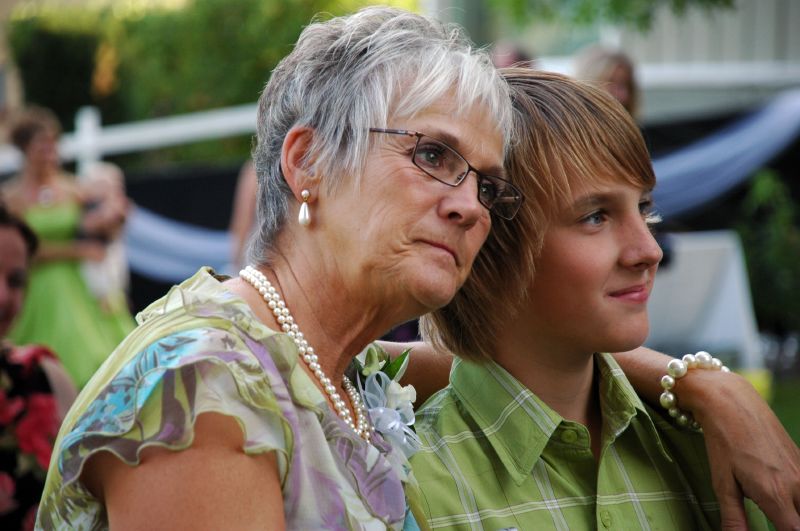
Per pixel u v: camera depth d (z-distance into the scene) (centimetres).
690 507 422
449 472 395
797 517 392
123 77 2306
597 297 389
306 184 331
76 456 290
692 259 1342
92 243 1322
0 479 586
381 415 362
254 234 352
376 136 323
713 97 1969
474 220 327
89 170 1457
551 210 387
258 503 286
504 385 407
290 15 2031
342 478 312
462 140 327
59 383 616
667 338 1369
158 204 1438
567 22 1795
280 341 310
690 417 427
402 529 335
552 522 393
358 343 342
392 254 321
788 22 2044
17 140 1320
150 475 282
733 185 1614
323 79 333
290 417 301
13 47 2388
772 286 1723
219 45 2081
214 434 284
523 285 391
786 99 1616
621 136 392
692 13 1938
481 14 2206
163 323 306
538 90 399
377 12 344
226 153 2008
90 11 2416
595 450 424
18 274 653
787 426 1236
